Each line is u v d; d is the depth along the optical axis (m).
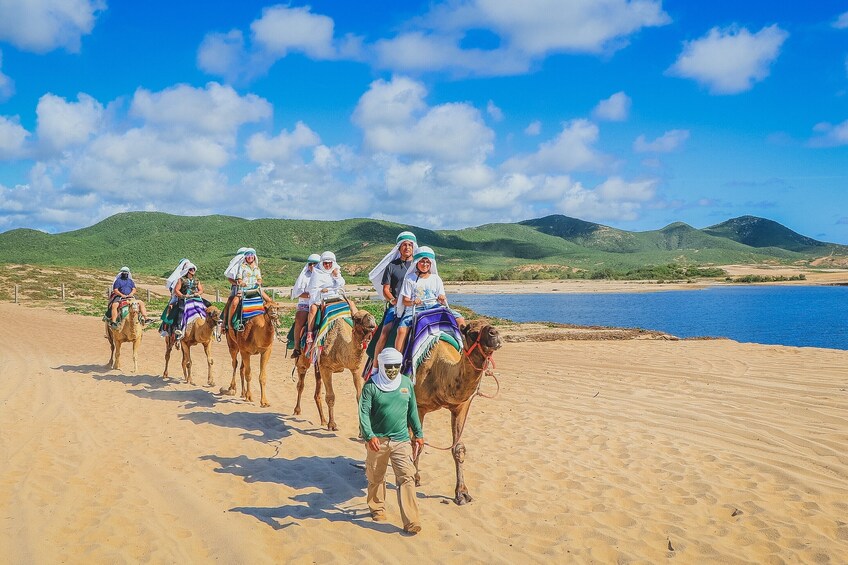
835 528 6.27
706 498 7.11
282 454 8.97
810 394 12.08
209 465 8.39
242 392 13.04
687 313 49.06
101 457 8.57
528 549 5.91
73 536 6.06
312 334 10.36
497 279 131.88
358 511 6.83
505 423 10.62
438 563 5.64
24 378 14.80
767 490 7.35
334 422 10.57
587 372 15.62
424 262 7.76
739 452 8.73
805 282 110.56
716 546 5.89
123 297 16.53
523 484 7.61
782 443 9.09
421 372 7.38
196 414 11.47
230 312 12.54
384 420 6.43
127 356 19.36
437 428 10.41
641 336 25.56
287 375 16.14
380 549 5.88
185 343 14.88
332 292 10.59
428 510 6.83
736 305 59.47
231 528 6.32
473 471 8.11
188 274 15.19
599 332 27.33
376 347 8.20
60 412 11.29
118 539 6.00
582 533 6.22
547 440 9.52
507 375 15.50
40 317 33.62
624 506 6.93
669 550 5.86
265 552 5.84
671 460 8.45
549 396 12.77
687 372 15.04
